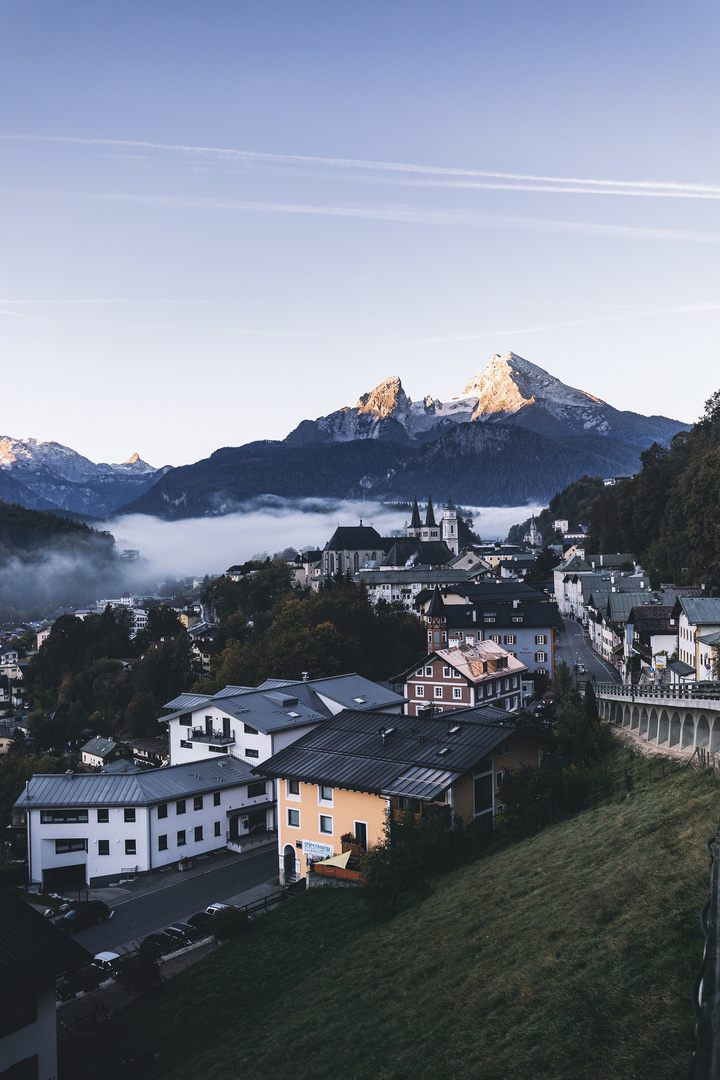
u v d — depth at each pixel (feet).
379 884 156.66
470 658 366.63
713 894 45.39
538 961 99.66
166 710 582.76
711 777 150.41
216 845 261.65
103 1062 122.62
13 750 604.90
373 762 202.90
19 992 103.60
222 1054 116.47
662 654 349.82
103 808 246.47
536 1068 77.05
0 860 261.24
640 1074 68.80
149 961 154.40
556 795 179.42
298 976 140.15
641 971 85.56
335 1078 95.61
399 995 112.06
